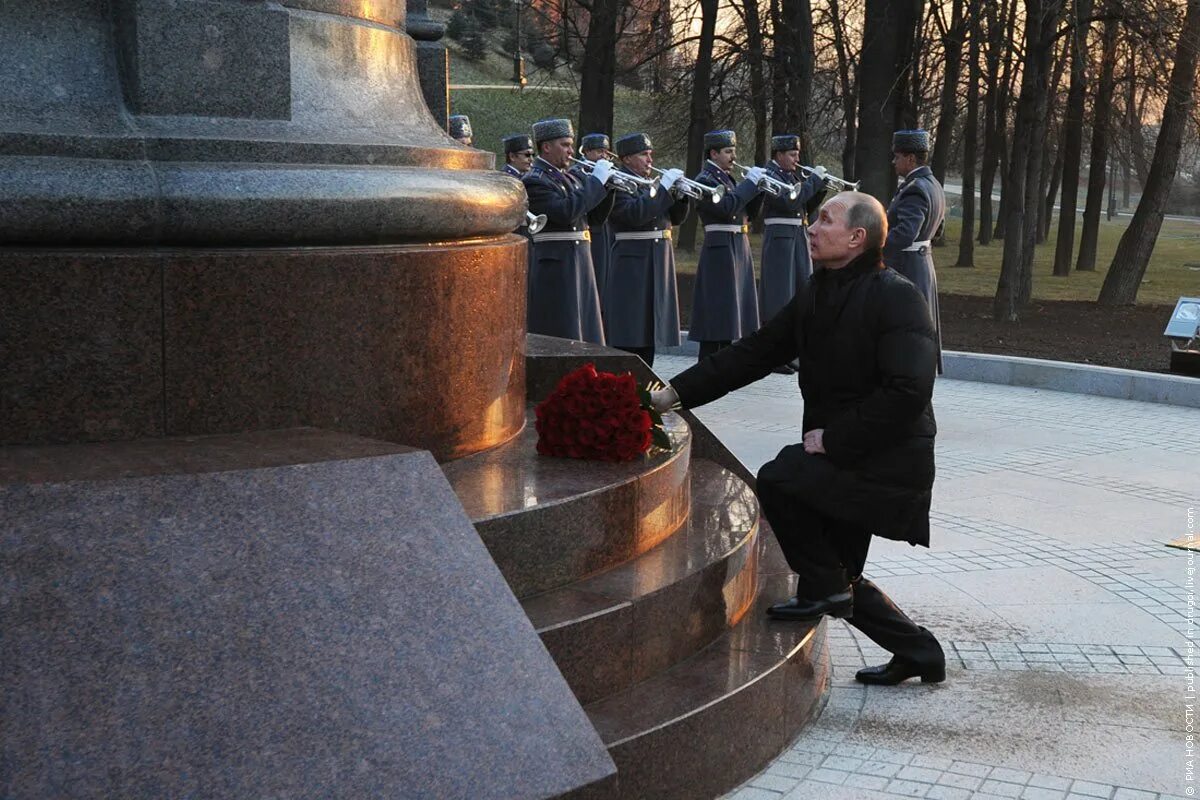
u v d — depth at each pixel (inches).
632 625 154.9
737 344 185.3
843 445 167.3
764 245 499.5
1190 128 898.7
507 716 110.8
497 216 187.3
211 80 164.4
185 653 105.0
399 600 115.2
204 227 153.5
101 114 159.0
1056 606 224.1
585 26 1270.9
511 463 181.5
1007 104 1122.7
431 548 120.6
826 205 171.5
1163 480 323.3
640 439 183.9
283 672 106.6
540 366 243.8
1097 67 974.4
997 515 287.0
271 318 156.1
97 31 163.8
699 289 470.9
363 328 164.2
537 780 107.6
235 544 113.4
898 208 417.4
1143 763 161.5
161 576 108.9
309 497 119.8
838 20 993.5
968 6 902.4
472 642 114.9
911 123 939.3
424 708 108.7
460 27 2053.4
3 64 157.2
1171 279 1107.3
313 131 172.1
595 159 426.9
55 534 108.9
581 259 384.2
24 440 145.4
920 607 223.1
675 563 171.8
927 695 184.7
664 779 145.1
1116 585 236.2
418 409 173.5
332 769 102.5
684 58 1140.5
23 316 144.6
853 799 151.4
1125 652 202.1
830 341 171.5
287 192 157.8
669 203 422.3
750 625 180.1
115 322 147.8
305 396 159.8
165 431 151.1
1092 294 954.7
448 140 196.4
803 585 181.3
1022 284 844.0
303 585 112.7
